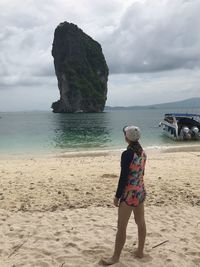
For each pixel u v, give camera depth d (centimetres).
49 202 870
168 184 1085
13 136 4081
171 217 757
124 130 502
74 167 1462
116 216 755
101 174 1274
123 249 575
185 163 1574
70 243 594
